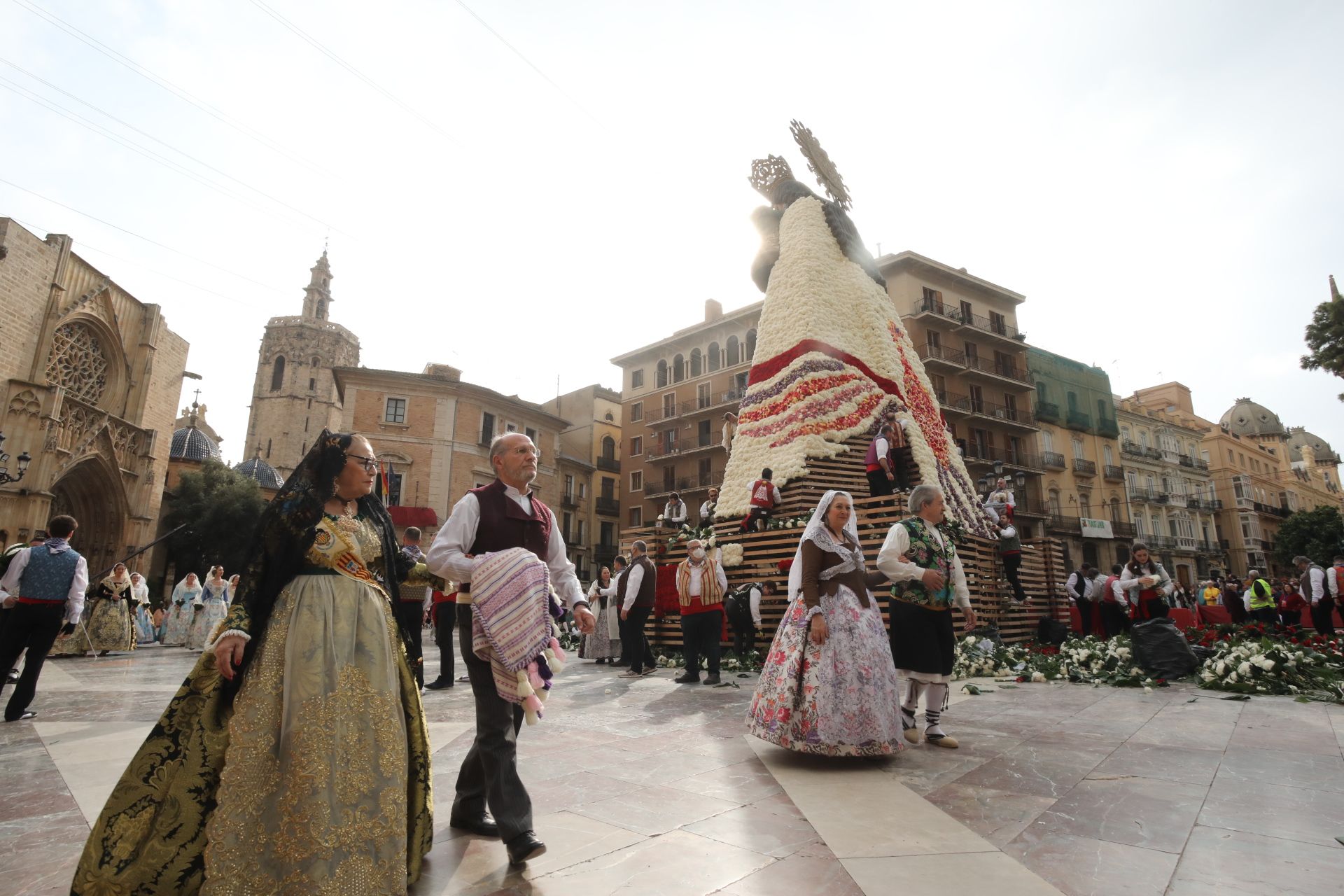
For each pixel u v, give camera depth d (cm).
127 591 1430
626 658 1113
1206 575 4994
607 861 266
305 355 6122
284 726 224
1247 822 296
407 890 239
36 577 604
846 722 414
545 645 280
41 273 2727
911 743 464
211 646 230
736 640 1065
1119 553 4391
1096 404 4509
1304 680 658
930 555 484
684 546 1308
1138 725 511
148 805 219
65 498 3072
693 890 239
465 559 291
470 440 3709
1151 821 300
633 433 4859
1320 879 238
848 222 1655
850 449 1290
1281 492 6288
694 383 4516
